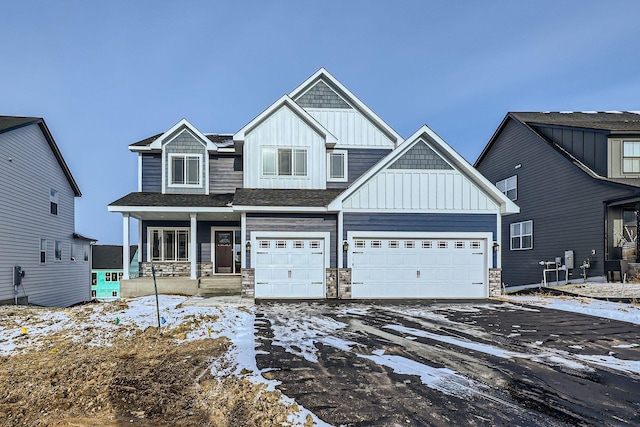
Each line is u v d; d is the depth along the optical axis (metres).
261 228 12.82
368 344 7.01
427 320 9.20
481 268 13.23
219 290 13.83
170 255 15.64
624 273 13.75
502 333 7.92
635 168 15.06
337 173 16.06
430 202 13.12
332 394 4.77
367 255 12.91
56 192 19.20
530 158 19.23
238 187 15.96
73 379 5.20
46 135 17.81
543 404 4.59
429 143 13.23
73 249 21.33
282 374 5.40
